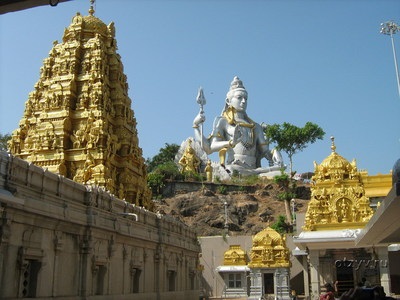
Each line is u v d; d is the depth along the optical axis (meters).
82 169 45.12
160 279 42.16
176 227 49.03
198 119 132.88
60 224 26.64
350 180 48.09
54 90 49.34
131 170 51.53
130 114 54.47
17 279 23.20
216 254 72.56
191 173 121.19
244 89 135.50
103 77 51.09
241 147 128.12
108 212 32.84
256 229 99.88
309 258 46.34
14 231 23.02
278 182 100.50
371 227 24.28
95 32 54.59
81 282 28.81
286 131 106.25
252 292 57.78
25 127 49.69
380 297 11.60
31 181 25.16
